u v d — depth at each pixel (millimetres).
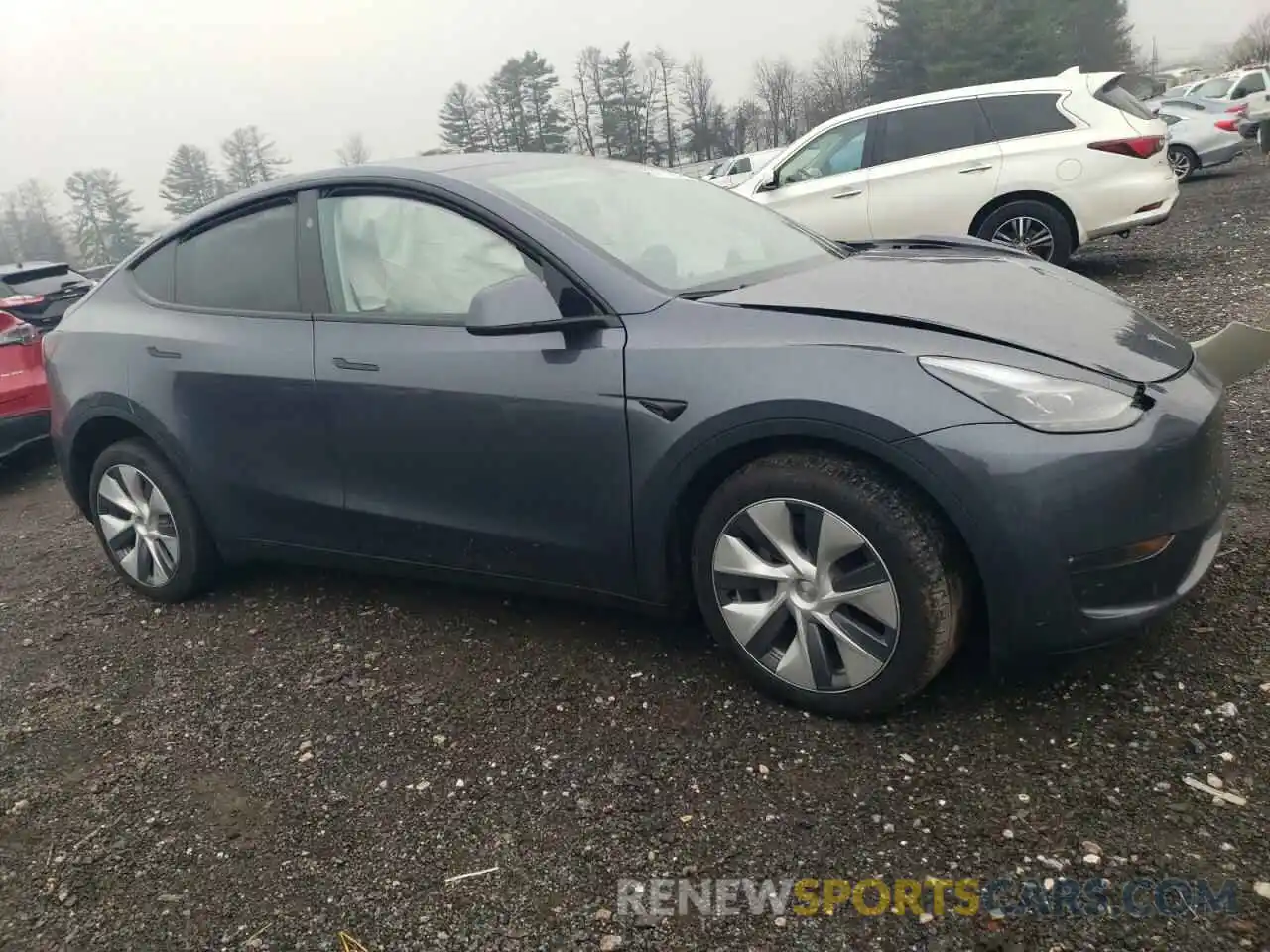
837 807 2354
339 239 3383
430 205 3199
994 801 2305
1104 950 1883
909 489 2451
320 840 2479
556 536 2984
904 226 8477
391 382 3127
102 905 2350
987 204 8188
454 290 3107
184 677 3422
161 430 3721
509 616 3525
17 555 5059
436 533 3225
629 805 2451
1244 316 6180
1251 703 2498
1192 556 2473
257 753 2898
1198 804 2209
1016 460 2297
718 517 2701
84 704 3330
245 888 2348
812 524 2549
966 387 2355
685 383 2639
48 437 6594
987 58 54219
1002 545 2336
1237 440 4184
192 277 3781
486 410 2955
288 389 3361
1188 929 1902
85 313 4086
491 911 2182
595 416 2785
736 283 3041
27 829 2680
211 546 3924
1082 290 2982
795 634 2670
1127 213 7898
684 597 2938
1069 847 2143
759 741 2631
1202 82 24250
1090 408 2354
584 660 3152
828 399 2432
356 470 3314
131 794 2775
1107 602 2387
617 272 2879
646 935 2066
